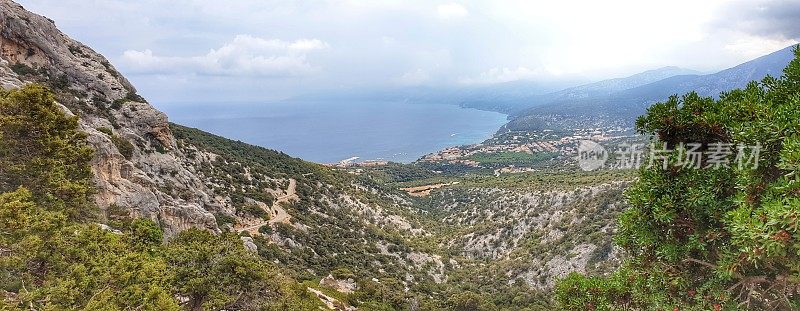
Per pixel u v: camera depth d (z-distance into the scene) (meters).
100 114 64.75
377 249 91.06
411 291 70.75
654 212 8.98
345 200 117.38
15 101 24.00
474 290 77.62
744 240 7.18
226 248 28.73
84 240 18.80
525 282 77.50
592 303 11.59
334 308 44.59
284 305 27.31
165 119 75.19
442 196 162.75
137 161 62.91
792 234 6.44
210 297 24.94
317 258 75.19
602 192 94.50
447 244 112.25
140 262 18.95
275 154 129.12
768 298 8.89
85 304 15.31
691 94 9.43
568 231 86.94
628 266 11.27
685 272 9.48
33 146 24.95
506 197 130.62
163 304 16.53
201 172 84.62
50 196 23.53
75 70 67.31
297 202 98.06
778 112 7.47
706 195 8.38
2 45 59.22
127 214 43.19
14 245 16.00
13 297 15.32
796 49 8.61
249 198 87.25
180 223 53.75
